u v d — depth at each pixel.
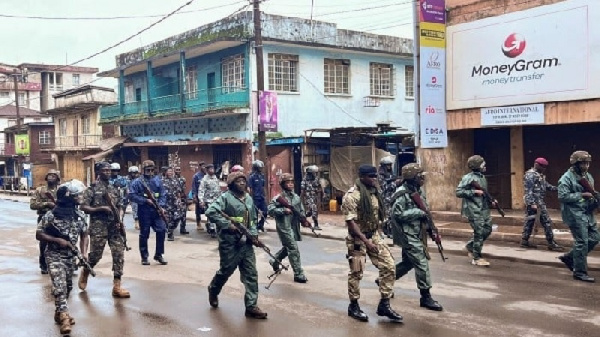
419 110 15.91
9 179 44.62
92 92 36.34
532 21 13.89
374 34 27.81
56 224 6.71
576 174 9.05
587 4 12.92
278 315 7.16
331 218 18.98
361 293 8.27
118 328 6.70
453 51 15.55
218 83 26.64
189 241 14.40
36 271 10.61
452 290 8.38
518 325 6.58
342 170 21.44
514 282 8.90
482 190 10.25
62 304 6.67
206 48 26.00
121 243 8.38
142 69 32.44
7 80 59.34
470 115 15.26
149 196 10.91
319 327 6.59
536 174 11.52
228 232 7.08
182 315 7.23
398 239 7.38
